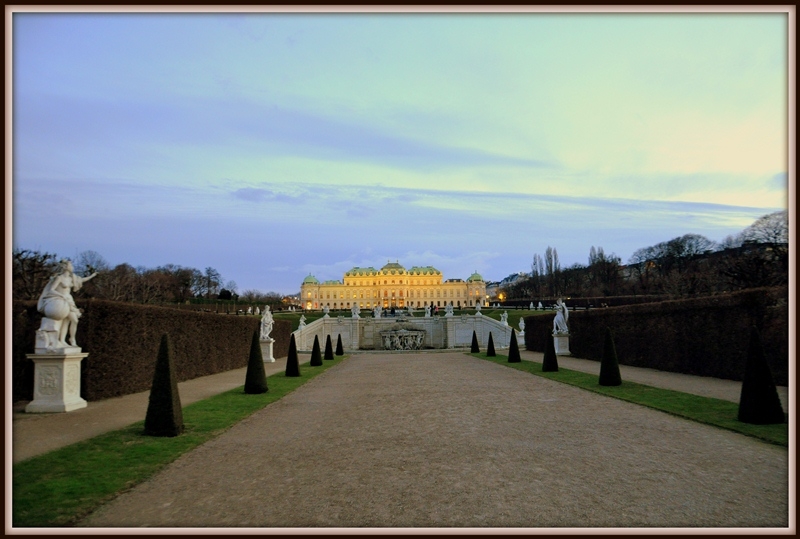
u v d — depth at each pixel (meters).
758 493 8.12
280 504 7.87
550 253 137.38
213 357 29.94
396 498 8.08
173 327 24.45
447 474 9.28
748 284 48.78
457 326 70.56
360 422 14.35
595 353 34.81
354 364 37.34
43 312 15.91
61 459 10.26
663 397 17.25
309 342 67.19
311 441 12.08
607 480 8.84
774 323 19.89
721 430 12.50
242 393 20.38
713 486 8.46
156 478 9.22
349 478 9.13
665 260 107.00
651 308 28.19
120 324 19.58
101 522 7.15
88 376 17.98
